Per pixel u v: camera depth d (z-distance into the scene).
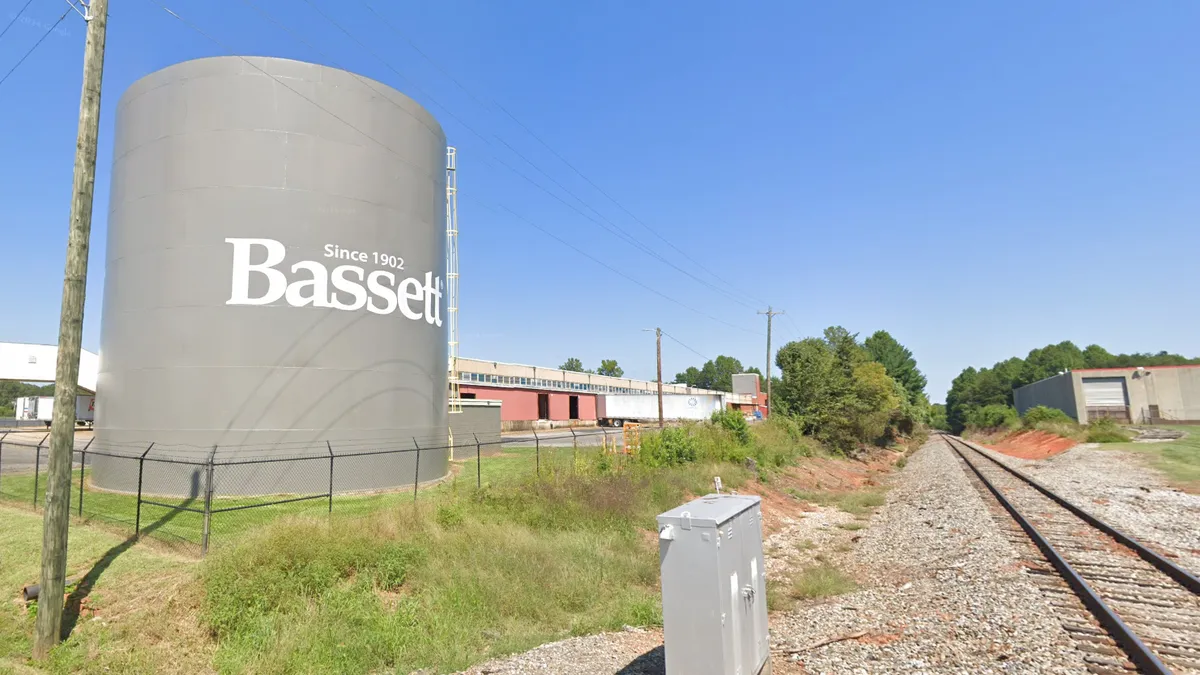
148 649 9.40
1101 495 22.36
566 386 70.88
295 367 18.42
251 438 17.91
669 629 6.35
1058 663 7.54
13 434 42.84
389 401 20.08
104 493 18.30
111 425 19.17
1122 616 9.21
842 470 38.91
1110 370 72.88
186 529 13.80
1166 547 14.02
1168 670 6.95
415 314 21.33
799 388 50.28
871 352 101.56
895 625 9.53
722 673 6.05
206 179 18.56
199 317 18.16
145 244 18.95
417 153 21.98
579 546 14.20
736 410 33.22
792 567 14.67
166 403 18.06
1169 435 45.53
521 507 16.31
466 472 23.45
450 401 29.44
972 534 15.95
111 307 19.86
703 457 26.47
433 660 9.27
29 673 8.75
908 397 90.38
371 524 12.94
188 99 18.97
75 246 9.86
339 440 18.86
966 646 8.23
